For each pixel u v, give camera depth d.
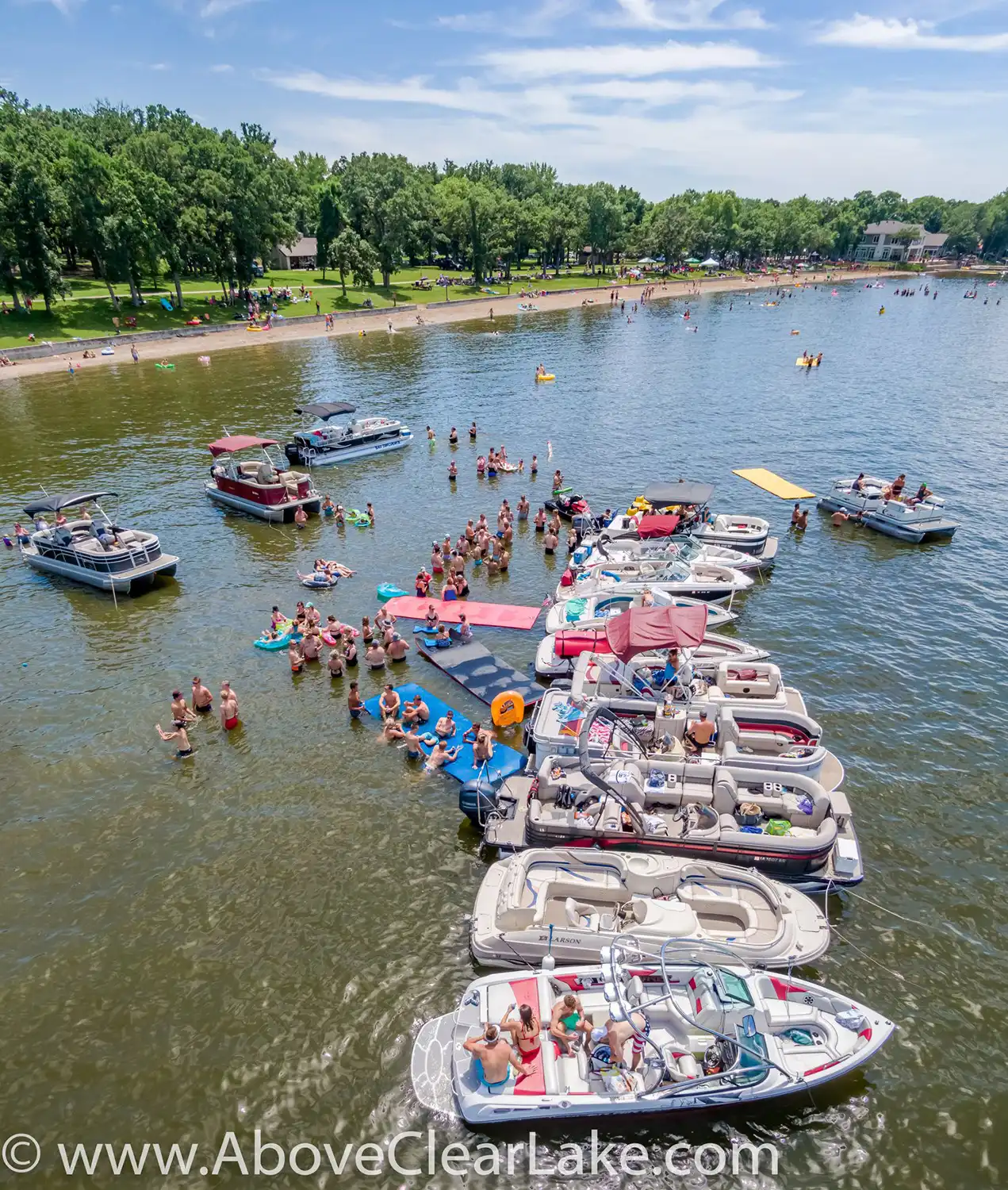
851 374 76.62
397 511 41.25
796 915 15.41
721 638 25.03
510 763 20.91
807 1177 12.13
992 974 15.45
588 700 20.72
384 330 101.75
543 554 35.44
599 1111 12.45
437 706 23.97
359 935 16.27
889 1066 13.73
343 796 20.30
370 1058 13.81
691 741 19.58
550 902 15.76
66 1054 13.98
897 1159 12.36
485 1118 12.50
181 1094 13.30
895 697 24.59
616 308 129.88
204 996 14.98
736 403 64.62
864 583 32.53
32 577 33.91
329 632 27.36
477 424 58.00
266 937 16.25
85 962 15.78
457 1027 13.62
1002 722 23.33
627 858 16.06
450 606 30.55
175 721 22.23
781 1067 12.51
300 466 48.66
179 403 63.22
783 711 20.11
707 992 13.39
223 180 92.62
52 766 21.78
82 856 18.50
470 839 18.83
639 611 21.62
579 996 14.16
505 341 95.81
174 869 18.06
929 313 130.25
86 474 46.91
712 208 185.62
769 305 137.50
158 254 87.25
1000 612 30.19
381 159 121.69
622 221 160.12
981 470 47.66
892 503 37.41
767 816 17.86
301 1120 12.90
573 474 46.53
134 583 32.94
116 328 85.88
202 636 28.67
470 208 130.25
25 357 76.31
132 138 92.81
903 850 18.50
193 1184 12.04
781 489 44.06
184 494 43.88
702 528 35.25
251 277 100.44
